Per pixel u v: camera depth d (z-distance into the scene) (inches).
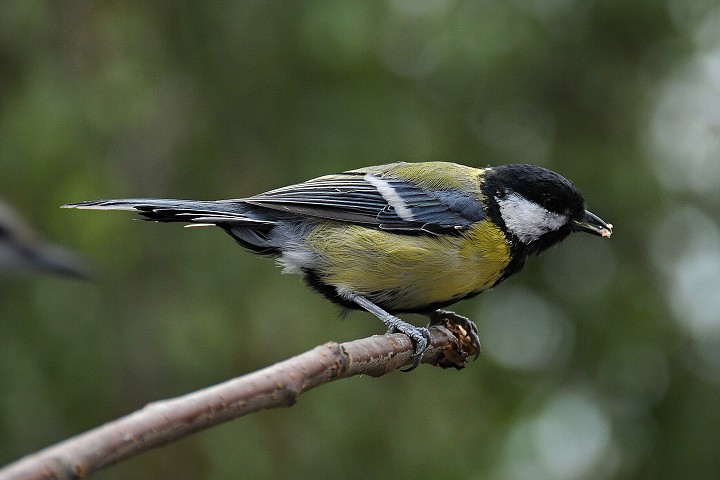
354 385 487.5
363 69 486.6
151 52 482.3
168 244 484.7
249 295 475.8
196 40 497.7
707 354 542.9
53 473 131.6
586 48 539.8
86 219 448.8
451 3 490.3
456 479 489.1
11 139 453.7
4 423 458.3
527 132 539.2
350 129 487.8
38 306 466.0
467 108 519.8
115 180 466.9
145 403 474.3
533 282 552.1
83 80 466.6
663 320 532.7
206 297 474.3
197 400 157.3
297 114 494.0
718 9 541.3
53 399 465.7
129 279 479.8
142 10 489.4
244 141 501.7
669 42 544.1
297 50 483.5
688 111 544.7
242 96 500.7
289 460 472.7
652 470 532.7
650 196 519.2
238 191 496.1
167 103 499.8
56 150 448.5
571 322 542.9
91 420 473.4
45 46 474.3
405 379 503.2
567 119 546.3
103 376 472.7
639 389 539.2
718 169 544.1
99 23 475.8
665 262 542.3
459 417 509.4
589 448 526.9
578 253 547.8
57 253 399.5
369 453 483.8
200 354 460.8
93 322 471.5
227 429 473.1
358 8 470.3
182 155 504.1
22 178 453.1
